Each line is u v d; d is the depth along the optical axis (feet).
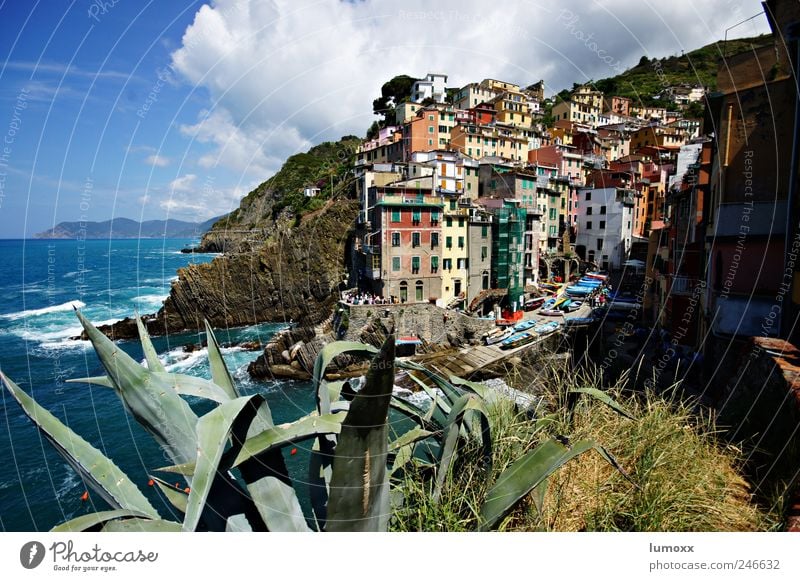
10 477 53.11
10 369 96.43
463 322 104.17
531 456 9.53
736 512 12.01
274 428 8.74
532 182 129.80
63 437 8.99
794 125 32.12
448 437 10.68
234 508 9.59
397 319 100.83
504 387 16.12
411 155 130.31
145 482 50.67
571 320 82.12
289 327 103.14
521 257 126.31
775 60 34.53
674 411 16.47
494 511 9.34
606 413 15.23
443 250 113.91
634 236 106.52
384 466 8.54
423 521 10.14
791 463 13.65
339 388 12.71
